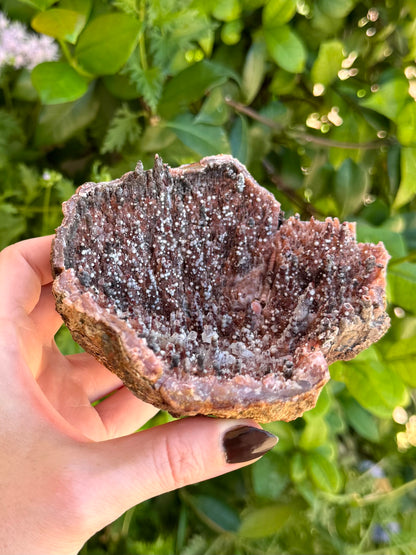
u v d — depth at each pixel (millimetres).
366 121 224
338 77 221
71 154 212
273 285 168
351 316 142
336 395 245
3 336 153
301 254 167
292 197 235
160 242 163
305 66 221
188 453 132
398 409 279
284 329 161
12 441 135
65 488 129
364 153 231
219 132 199
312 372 131
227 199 171
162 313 162
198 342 154
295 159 234
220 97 199
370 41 228
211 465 135
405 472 294
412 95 209
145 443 134
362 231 213
